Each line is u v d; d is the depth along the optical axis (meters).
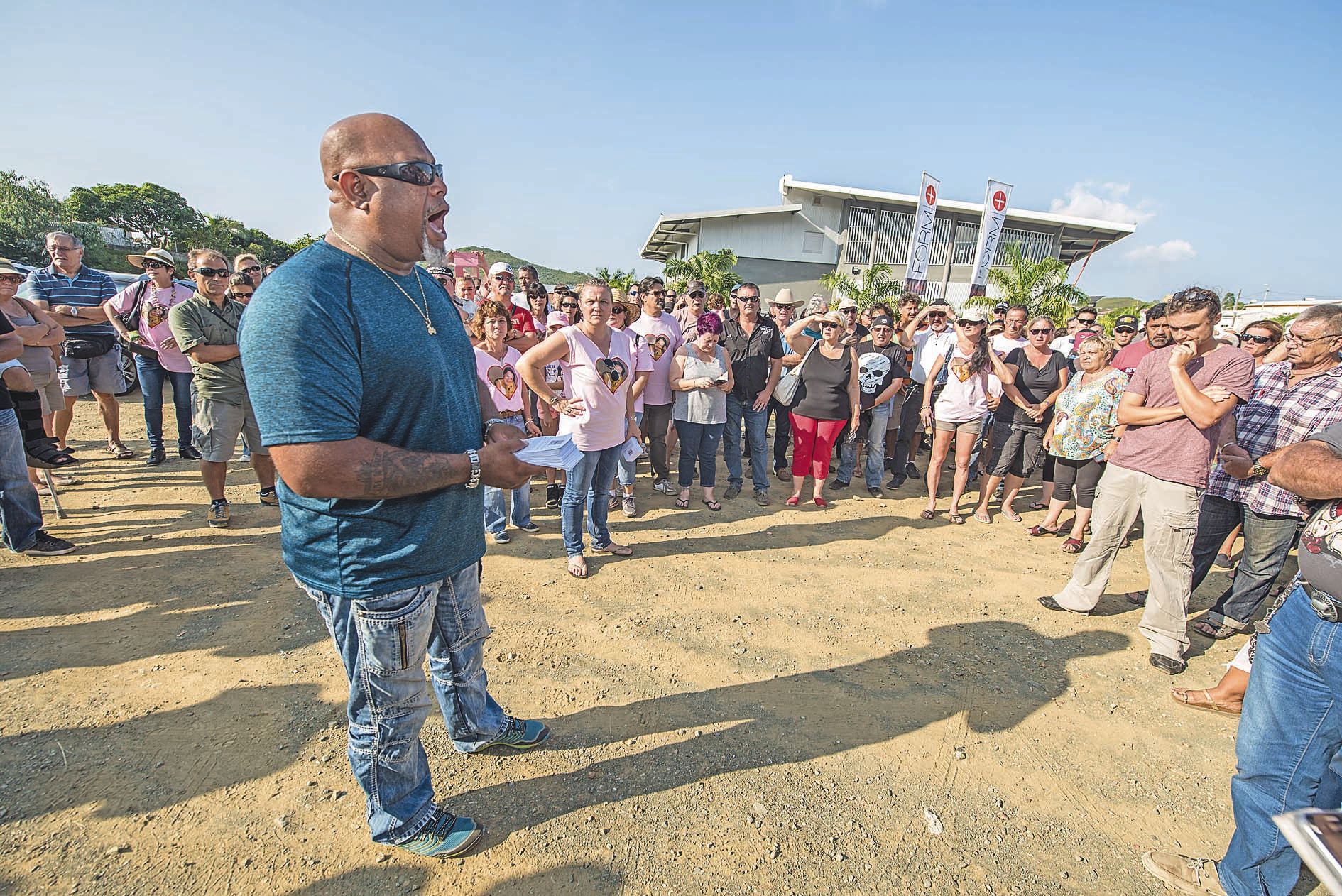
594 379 3.87
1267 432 3.58
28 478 3.90
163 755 2.38
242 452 6.43
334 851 2.02
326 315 1.43
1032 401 5.45
